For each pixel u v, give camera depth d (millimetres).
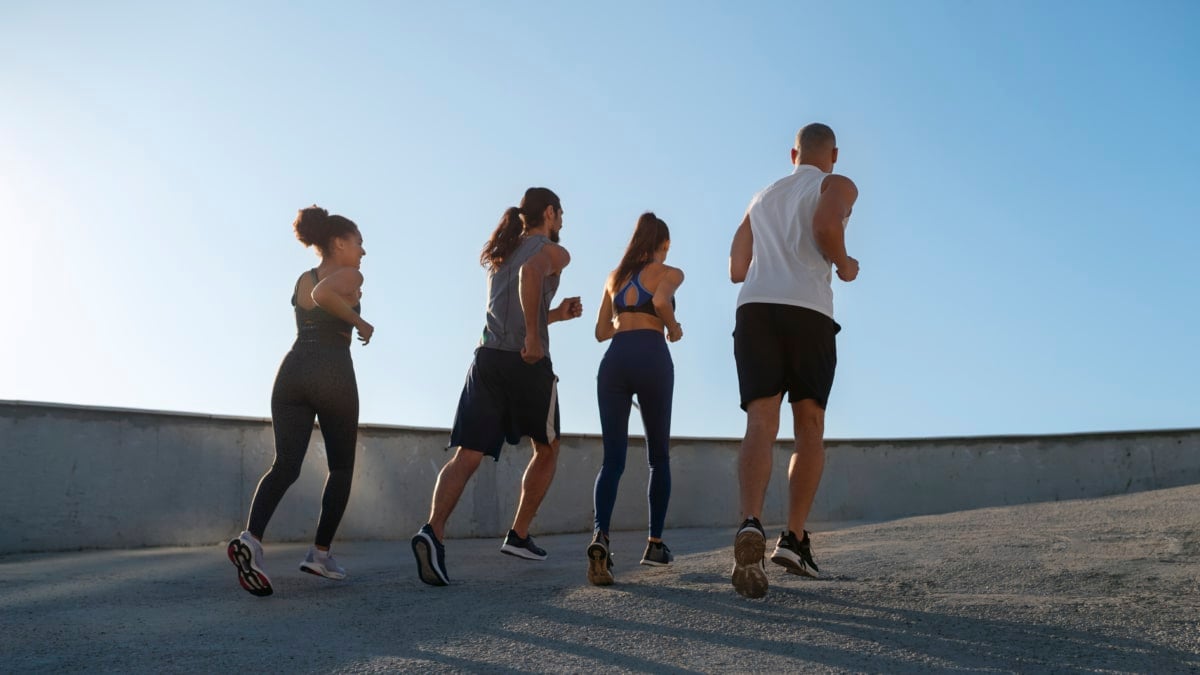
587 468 8758
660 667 2375
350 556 5695
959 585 3254
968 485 9680
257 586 3559
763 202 3586
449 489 3891
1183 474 9305
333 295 3953
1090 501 5766
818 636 2611
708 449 9438
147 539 6230
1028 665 2328
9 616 3193
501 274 4164
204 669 2449
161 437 6418
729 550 4719
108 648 2693
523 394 4078
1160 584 3125
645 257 4383
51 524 5824
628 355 4238
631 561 4801
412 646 2660
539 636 2713
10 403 5777
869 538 4645
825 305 3383
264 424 7023
